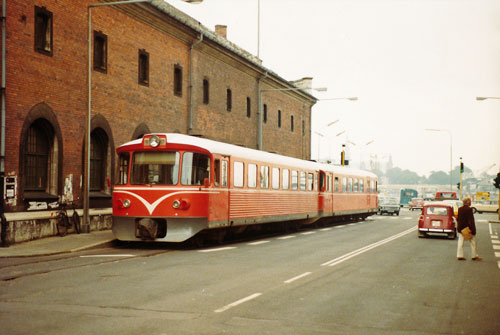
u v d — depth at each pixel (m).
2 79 17.09
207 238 20.50
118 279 11.11
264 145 43.16
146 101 26.48
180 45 29.84
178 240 16.95
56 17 20.44
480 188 167.12
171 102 28.91
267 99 43.59
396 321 7.89
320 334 7.05
